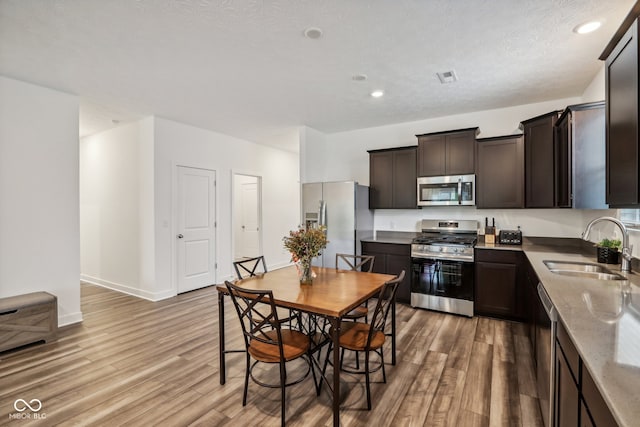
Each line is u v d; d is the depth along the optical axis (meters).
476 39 2.45
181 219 4.77
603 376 0.88
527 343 2.99
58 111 3.46
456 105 3.97
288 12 2.11
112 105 3.95
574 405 1.21
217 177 5.31
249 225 7.79
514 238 3.82
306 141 4.93
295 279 2.62
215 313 3.89
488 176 3.87
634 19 1.49
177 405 2.11
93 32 2.35
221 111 4.20
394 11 2.10
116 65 2.88
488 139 3.85
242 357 2.78
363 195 4.60
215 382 2.38
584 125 2.60
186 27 2.29
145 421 1.95
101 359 2.73
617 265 2.41
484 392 2.24
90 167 5.34
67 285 3.53
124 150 4.78
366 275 2.78
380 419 1.98
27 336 2.93
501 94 3.60
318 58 2.76
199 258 5.04
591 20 2.19
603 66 2.90
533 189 3.46
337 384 1.86
